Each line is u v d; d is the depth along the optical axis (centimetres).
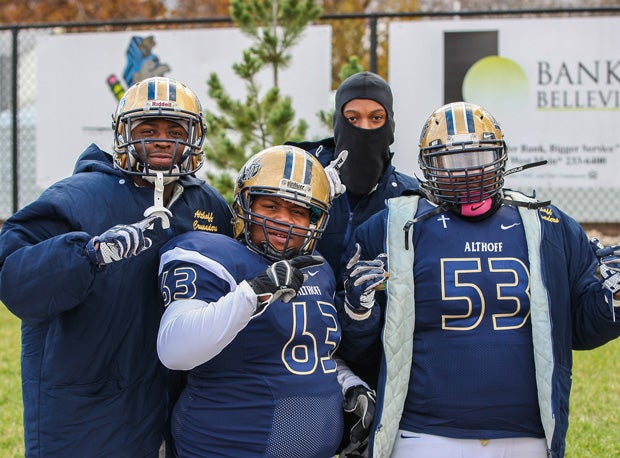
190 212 296
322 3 1591
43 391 269
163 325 247
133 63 912
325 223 287
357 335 285
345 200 358
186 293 250
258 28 782
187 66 897
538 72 852
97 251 240
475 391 268
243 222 279
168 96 280
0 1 1764
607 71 846
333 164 301
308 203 271
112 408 268
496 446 269
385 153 360
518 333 271
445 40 853
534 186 865
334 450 271
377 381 307
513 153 863
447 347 271
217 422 256
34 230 264
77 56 924
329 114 729
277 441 253
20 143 1084
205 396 260
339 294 292
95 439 266
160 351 246
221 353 257
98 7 1702
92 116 927
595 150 854
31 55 1086
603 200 870
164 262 261
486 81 852
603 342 284
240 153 717
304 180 271
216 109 886
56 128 935
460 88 854
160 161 276
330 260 352
